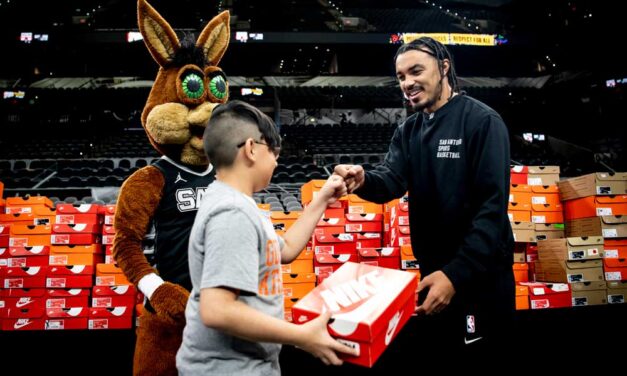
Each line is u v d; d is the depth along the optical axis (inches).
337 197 48.8
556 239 118.4
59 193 216.4
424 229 54.5
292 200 195.3
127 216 57.5
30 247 117.1
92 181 242.8
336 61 577.9
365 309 32.4
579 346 104.3
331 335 31.5
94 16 560.1
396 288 35.9
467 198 50.0
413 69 51.4
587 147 429.7
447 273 43.1
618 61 426.6
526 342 104.6
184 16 573.6
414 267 109.7
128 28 551.2
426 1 653.3
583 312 114.3
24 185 244.5
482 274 45.0
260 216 36.1
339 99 516.4
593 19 463.2
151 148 392.8
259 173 37.3
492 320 48.1
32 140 422.6
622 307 116.4
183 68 63.6
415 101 52.1
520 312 111.4
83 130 459.5
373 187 53.2
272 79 553.3
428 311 42.9
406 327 86.6
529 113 496.4
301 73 565.6
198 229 34.1
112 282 113.0
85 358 103.2
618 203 121.2
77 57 525.3
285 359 92.2
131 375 97.4
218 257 31.1
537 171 131.9
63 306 110.7
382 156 361.7
